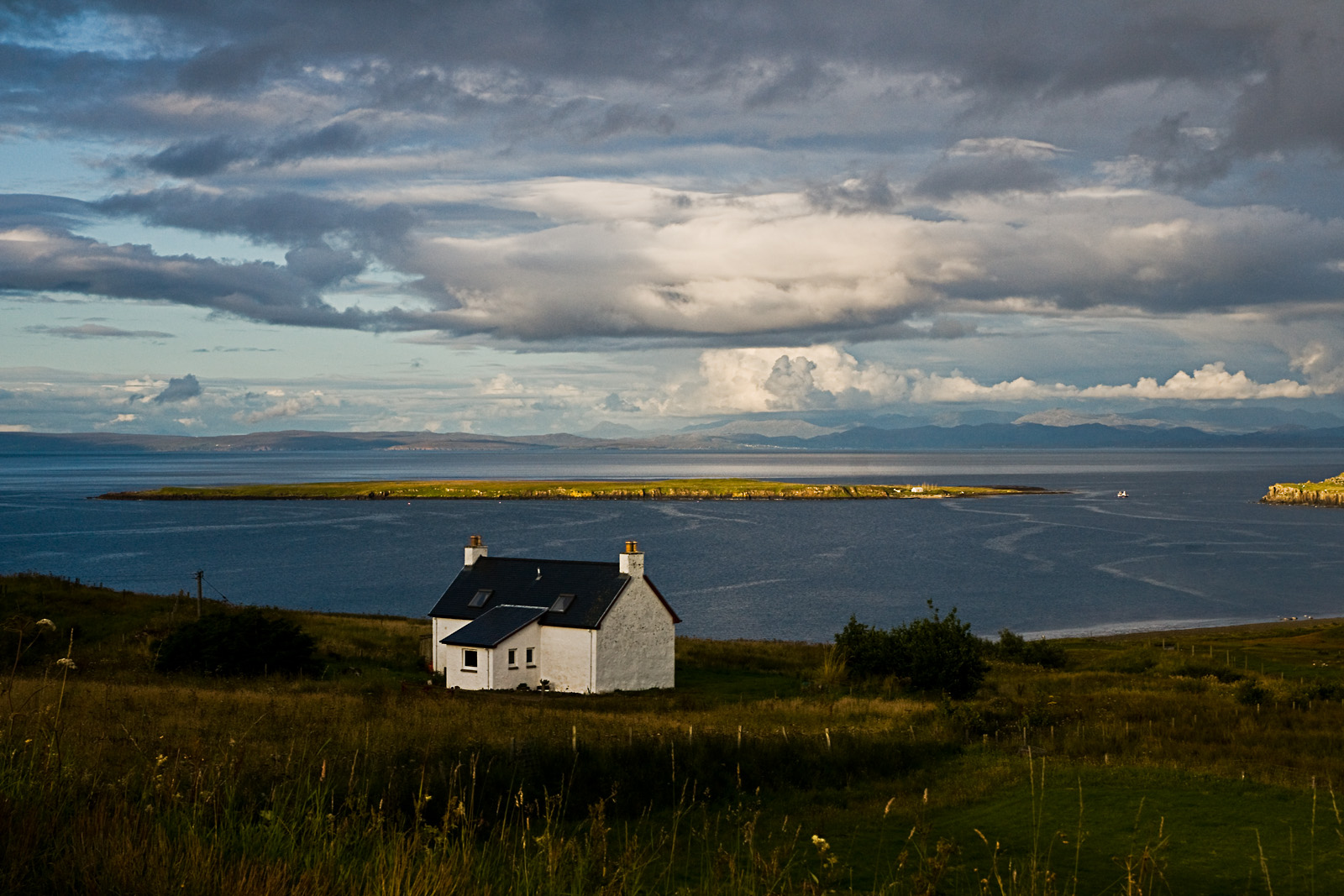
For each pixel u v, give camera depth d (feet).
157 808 32.30
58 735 33.94
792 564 483.10
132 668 155.12
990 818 70.08
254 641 159.84
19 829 27.32
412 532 620.90
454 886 28.17
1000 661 213.05
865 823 68.59
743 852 54.70
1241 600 382.63
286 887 26.94
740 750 85.30
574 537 594.24
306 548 532.73
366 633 222.28
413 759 65.41
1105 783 81.51
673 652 184.03
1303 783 81.92
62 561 473.67
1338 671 204.33
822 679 178.19
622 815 65.51
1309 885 53.42
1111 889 52.44
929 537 613.11
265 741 73.87
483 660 173.58
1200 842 62.75
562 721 108.27
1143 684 169.58
